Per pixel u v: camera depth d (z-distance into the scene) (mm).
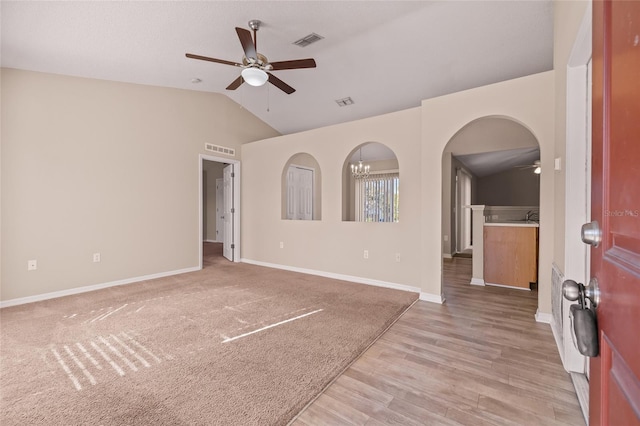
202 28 2941
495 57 3520
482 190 9148
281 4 2666
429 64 3771
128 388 1717
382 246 3930
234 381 1784
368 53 3594
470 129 5566
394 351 2178
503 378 1838
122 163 4035
